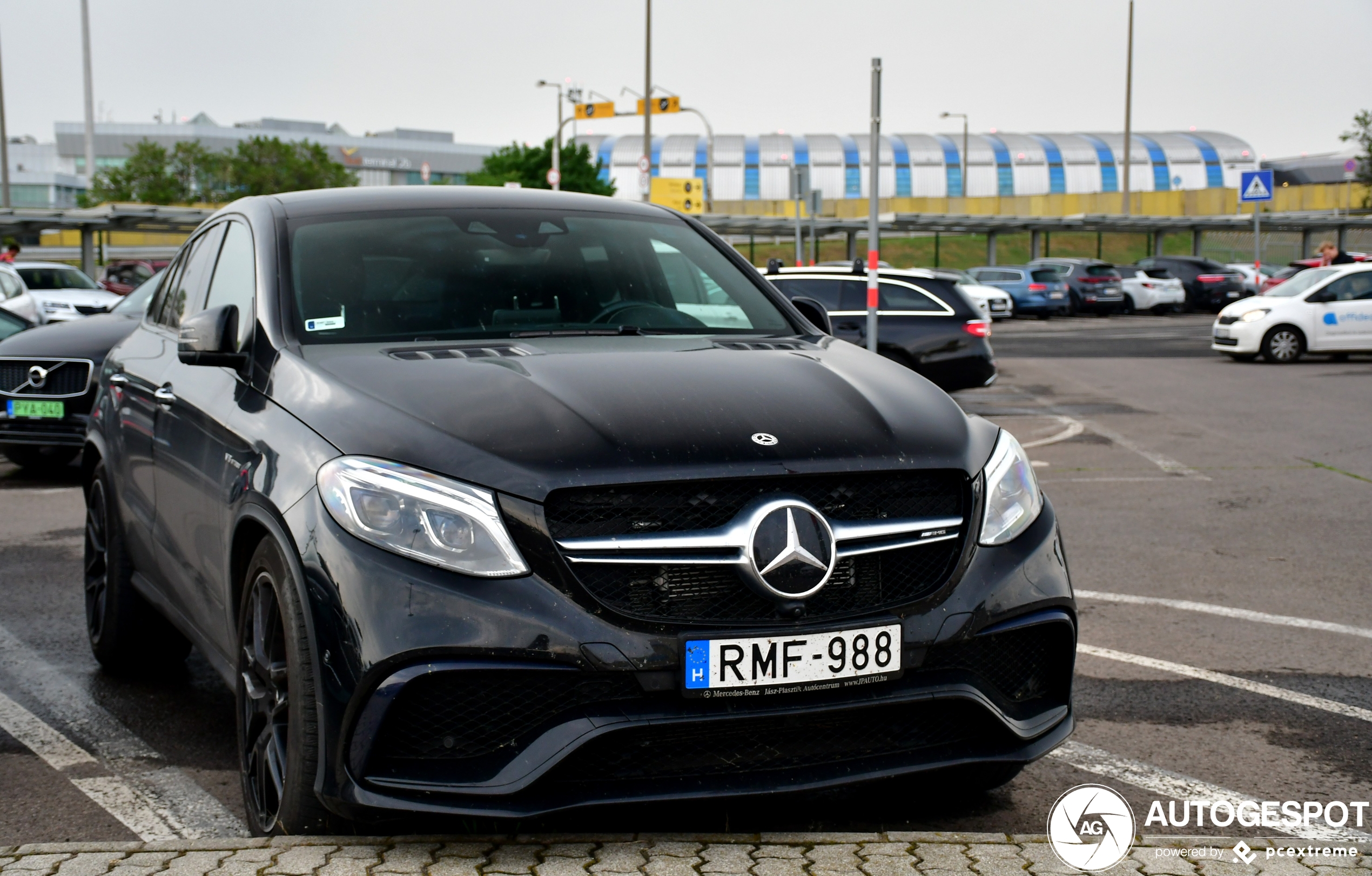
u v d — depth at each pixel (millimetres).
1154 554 7164
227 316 3609
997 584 3025
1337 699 4594
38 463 9906
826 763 2922
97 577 4977
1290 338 21203
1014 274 40219
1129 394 16484
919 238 69250
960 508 3051
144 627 4688
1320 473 10062
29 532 7543
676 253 4363
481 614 2695
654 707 2752
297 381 3287
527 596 2711
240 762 3307
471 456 2816
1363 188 64125
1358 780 3797
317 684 2795
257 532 3225
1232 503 8781
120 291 34250
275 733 3064
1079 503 8828
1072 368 20656
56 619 5668
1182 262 44781
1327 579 6504
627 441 2863
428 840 2930
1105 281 41188
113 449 4645
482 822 3109
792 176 22484
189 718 4375
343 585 2760
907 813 3447
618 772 2811
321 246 3945
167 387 4090
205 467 3562
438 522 2752
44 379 8875
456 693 2748
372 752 2729
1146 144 104188
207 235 4730
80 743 4121
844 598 2893
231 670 3449
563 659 2697
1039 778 3779
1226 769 3883
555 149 40938
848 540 2885
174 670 4961
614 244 4277
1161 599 6102
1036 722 3129
